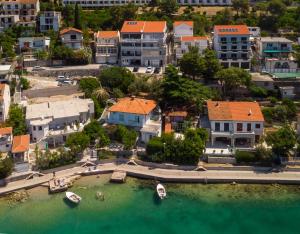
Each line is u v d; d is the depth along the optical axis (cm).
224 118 12438
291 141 11569
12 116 13300
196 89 14438
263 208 10362
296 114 14062
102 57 18625
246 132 12406
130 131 12638
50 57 18425
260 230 9688
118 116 13212
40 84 16488
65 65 18450
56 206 10512
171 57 18600
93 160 12075
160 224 9919
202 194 10900
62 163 11862
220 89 15700
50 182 11262
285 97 15300
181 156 11750
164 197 10725
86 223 9962
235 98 15312
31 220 10038
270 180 11169
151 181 11462
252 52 18538
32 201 10694
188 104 14325
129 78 15888
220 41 17412
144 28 18175
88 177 11662
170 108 14338
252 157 11706
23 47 19388
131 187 11231
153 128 12825
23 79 16200
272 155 11675
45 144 12619
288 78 15800
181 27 19150
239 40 17388
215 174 11444
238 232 9631
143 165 11969
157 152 11956
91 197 10838
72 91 15750
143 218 10112
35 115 13175
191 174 11488
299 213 10175
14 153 11644
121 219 10088
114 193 11000
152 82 15238
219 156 11956
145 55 18112
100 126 12912
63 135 12825
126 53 18238
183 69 15950
